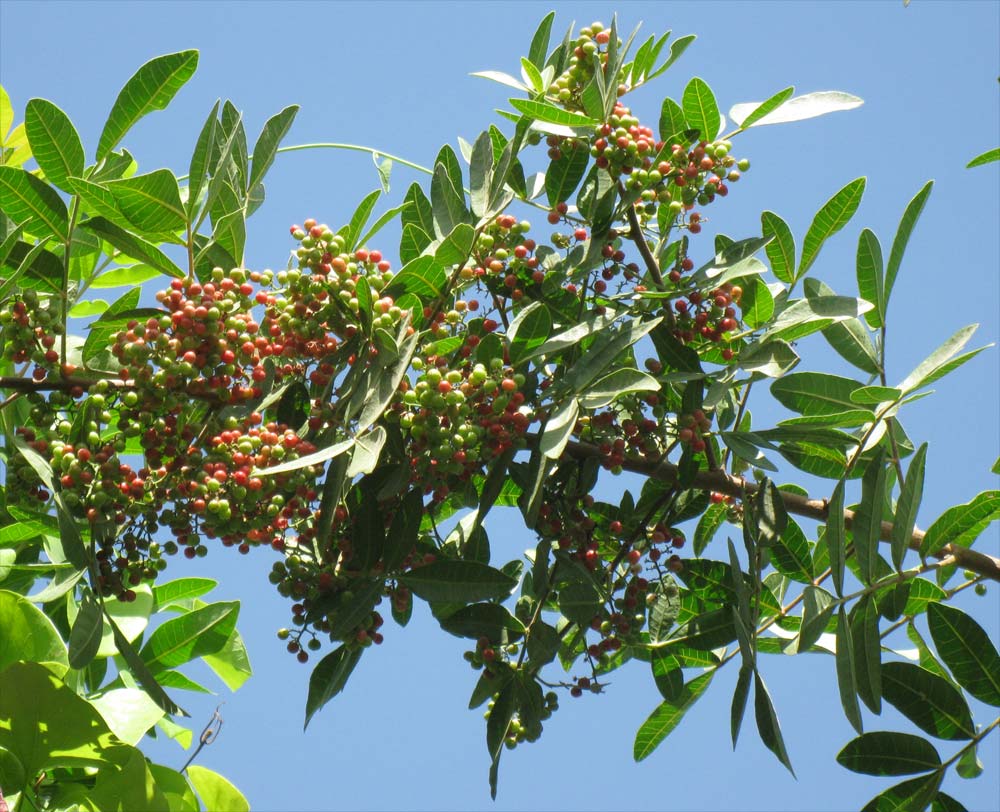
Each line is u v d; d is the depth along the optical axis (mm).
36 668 3373
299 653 3799
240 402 3666
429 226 4254
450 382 3570
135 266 5309
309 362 3896
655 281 4109
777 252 4434
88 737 3451
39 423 3611
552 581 3986
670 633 4305
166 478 3535
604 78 3988
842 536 3910
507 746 4129
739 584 3850
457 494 4473
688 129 4281
